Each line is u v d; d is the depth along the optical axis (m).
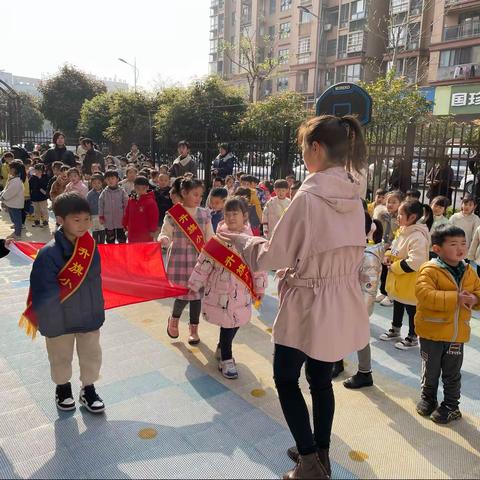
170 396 3.22
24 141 22.31
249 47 27.77
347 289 2.21
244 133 16.19
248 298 3.54
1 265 6.47
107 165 12.84
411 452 2.71
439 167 9.01
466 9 26.03
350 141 2.25
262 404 3.15
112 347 3.97
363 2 31.89
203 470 2.49
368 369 3.43
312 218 2.05
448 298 2.88
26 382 3.35
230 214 3.42
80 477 2.41
